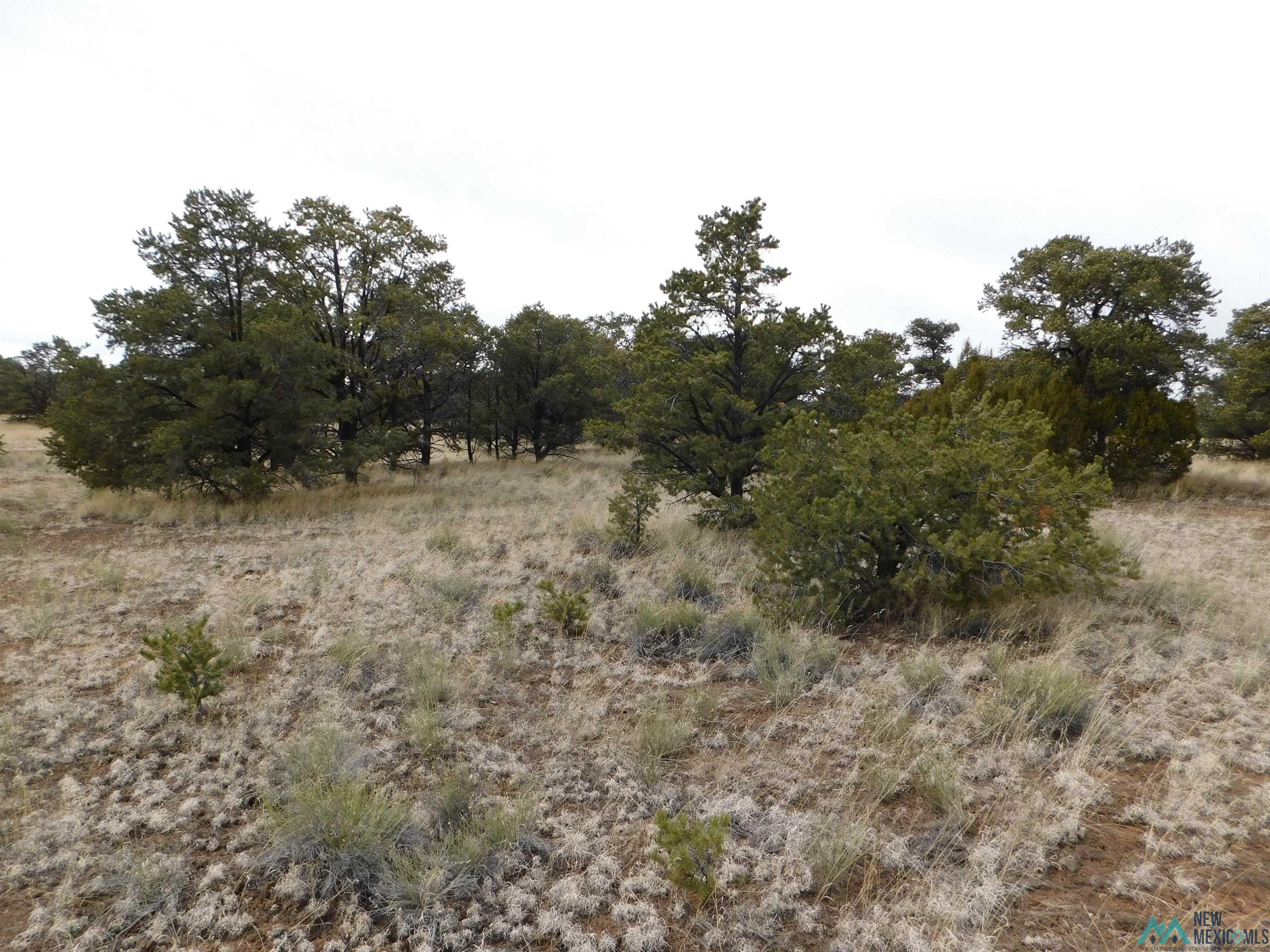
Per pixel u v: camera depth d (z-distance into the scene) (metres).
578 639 6.05
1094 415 15.20
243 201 13.65
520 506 13.88
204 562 8.80
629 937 2.63
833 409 10.76
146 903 2.87
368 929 2.74
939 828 3.23
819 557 6.18
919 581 6.05
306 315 14.09
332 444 15.11
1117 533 8.80
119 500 12.99
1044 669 4.54
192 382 12.57
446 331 18.59
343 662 5.30
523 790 3.63
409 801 3.51
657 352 10.69
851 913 2.72
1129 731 4.02
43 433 31.81
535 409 25.36
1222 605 6.24
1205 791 3.36
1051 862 2.97
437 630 6.17
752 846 3.22
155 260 13.43
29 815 3.40
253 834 3.26
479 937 2.70
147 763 3.88
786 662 5.26
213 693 4.49
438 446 28.03
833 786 3.67
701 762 3.98
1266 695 4.40
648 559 8.68
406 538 10.22
